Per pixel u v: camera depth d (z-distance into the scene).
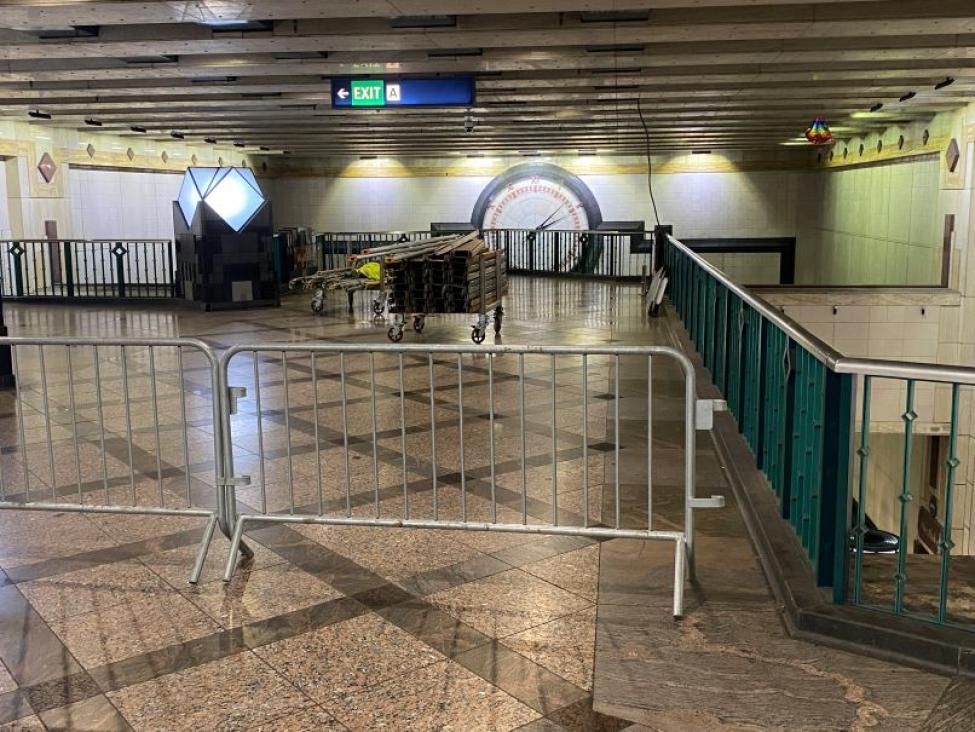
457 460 6.55
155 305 16.98
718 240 28.69
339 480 6.12
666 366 9.81
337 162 30.02
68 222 20.27
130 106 15.84
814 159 27.62
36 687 3.58
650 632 3.94
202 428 7.60
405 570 4.65
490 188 29.41
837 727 3.22
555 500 4.42
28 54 10.94
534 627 4.02
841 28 9.40
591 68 12.36
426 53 11.34
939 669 3.56
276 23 9.86
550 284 21.27
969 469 14.61
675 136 22.19
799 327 4.67
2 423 7.80
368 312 15.73
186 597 4.37
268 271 16.34
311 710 3.40
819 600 3.95
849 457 3.85
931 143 16.83
